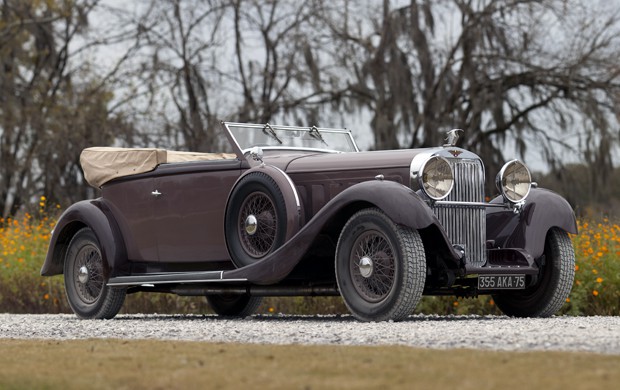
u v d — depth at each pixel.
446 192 9.16
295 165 10.09
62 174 33.84
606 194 29.58
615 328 7.30
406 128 30.31
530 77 31.22
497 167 30.84
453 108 31.53
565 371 4.57
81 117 33.91
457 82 30.86
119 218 11.31
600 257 12.23
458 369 4.69
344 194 9.02
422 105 30.81
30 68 37.66
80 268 11.54
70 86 36.16
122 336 7.88
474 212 9.47
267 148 10.95
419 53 30.30
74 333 8.31
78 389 4.43
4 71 35.97
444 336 6.61
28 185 33.34
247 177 9.91
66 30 37.56
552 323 8.16
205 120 33.75
